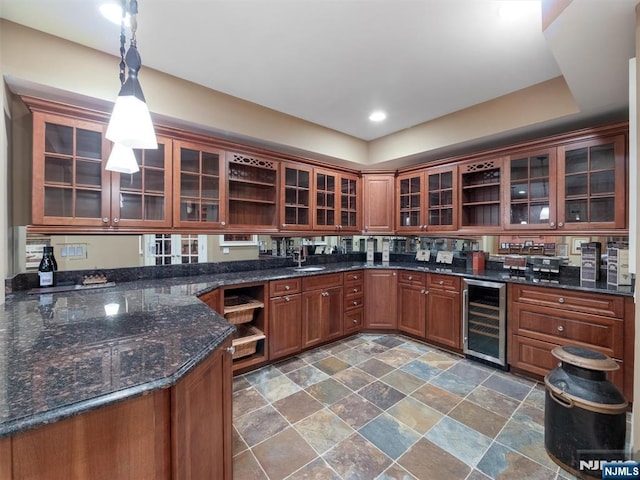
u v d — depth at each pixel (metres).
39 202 1.91
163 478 0.90
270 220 3.32
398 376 2.62
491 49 2.00
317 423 1.97
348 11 1.66
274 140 3.01
